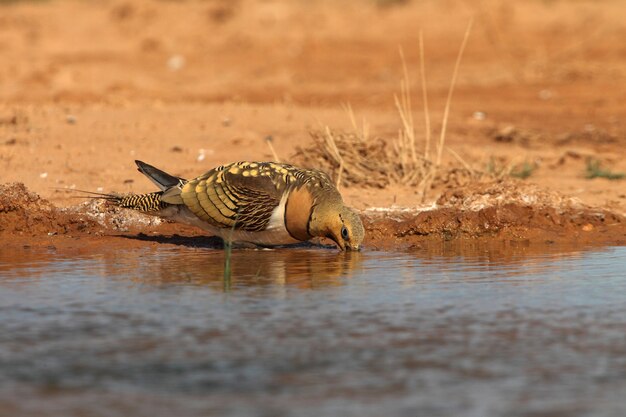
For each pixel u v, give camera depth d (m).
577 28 67.44
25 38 67.44
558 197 24.61
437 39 66.00
